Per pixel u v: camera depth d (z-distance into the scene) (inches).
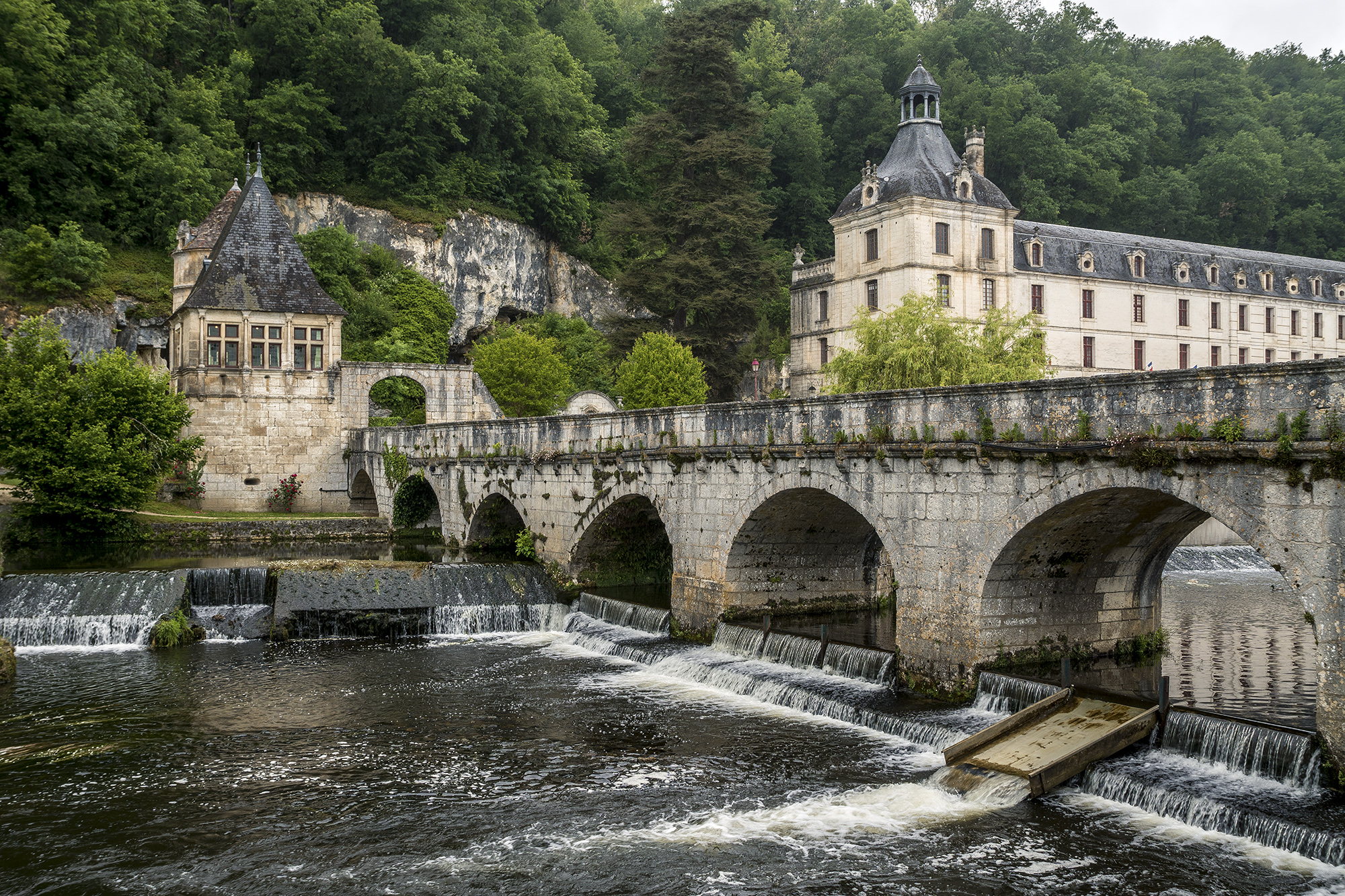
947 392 828.0
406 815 679.1
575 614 1327.5
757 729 842.8
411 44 3587.6
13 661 1057.5
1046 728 716.0
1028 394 764.6
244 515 2039.9
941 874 573.9
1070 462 726.5
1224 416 637.3
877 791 693.9
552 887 573.0
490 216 3459.6
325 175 3270.2
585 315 3708.2
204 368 2143.2
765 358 3176.7
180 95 2974.9
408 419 2655.0
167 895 570.6
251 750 815.7
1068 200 3617.1
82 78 2711.6
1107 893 542.3
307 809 692.1
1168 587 1455.5
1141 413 687.1
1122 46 4549.7
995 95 3629.4
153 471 1726.1
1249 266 2994.6
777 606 1147.3
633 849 619.2
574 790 717.9
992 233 2561.5
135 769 770.8
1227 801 595.8
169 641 1203.2
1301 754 605.6
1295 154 4023.1
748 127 2844.5
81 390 1657.2
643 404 2406.5
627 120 4188.0
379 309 3034.0
